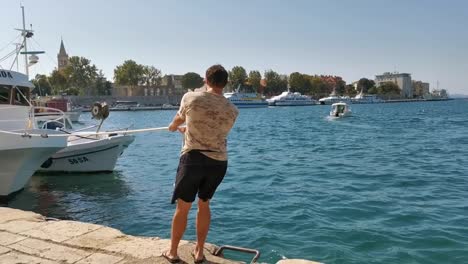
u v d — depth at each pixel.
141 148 32.03
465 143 33.53
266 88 183.00
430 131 47.03
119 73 165.38
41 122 23.12
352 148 30.19
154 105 155.00
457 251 8.64
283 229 10.33
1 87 15.56
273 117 83.81
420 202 12.97
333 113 76.31
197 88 5.08
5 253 5.43
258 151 28.97
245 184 16.36
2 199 14.57
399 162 22.69
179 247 5.46
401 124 59.88
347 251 8.75
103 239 5.86
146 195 15.14
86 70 152.75
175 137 42.09
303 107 146.88
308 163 22.47
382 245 9.06
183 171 4.70
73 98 139.62
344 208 12.21
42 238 5.93
